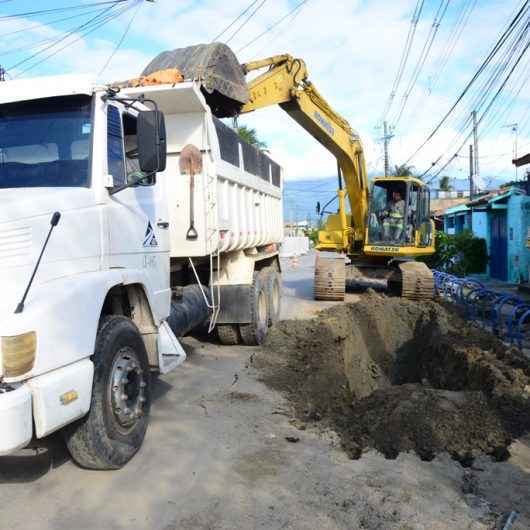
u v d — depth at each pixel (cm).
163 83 670
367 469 471
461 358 857
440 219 3666
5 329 349
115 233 486
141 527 382
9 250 373
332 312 1152
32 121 479
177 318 687
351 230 1706
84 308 405
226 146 770
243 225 865
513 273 2108
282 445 523
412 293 1420
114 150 498
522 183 2256
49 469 460
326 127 1399
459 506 410
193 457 489
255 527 382
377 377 1071
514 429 555
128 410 458
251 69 1139
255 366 800
